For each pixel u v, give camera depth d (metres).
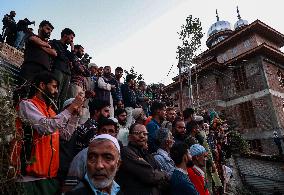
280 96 22.98
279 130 20.92
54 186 2.80
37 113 2.75
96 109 4.32
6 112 2.40
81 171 2.84
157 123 5.64
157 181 3.35
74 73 5.82
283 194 14.08
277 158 14.63
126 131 5.44
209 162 6.84
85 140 3.73
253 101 23.11
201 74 26.67
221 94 25.47
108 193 2.11
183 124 5.81
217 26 39.81
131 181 3.24
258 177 15.16
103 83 6.88
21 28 9.13
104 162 2.01
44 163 2.69
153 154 4.43
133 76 8.28
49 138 2.80
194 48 20.98
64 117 2.81
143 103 9.39
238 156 16.16
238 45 27.97
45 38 5.00
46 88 3.10
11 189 2.33
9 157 2.32
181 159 3.95
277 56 24.00
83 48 6.36
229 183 13.63
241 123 23.62
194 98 27.08
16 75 4.04
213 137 9.48
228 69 25.73
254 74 23.42
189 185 3.56
